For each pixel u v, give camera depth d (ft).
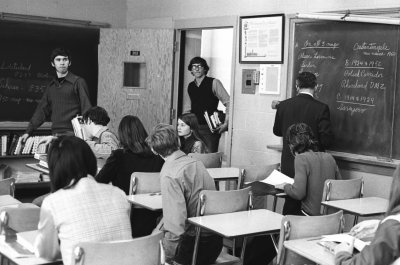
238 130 19.58
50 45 22.77
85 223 7.42
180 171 10.25
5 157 20.43
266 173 14.43
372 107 15.02
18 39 22.04
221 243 10.28
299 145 12.59
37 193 20.70
